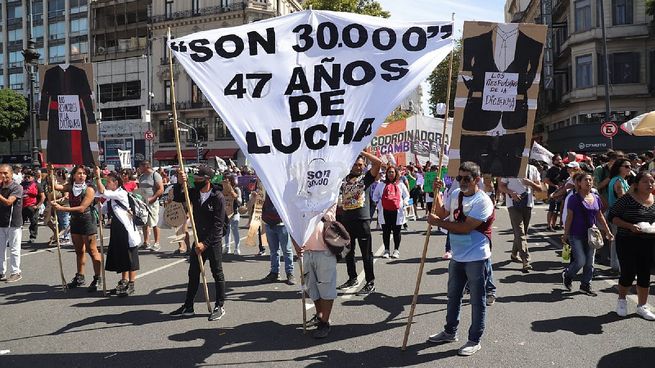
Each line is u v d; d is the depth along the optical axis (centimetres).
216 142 4853
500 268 889
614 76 3103
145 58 5088
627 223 579
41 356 503
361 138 559
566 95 3403
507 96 571
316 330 551
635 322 581
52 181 773
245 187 1738
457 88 571
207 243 612
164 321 612
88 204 752
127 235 729
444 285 773
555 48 3719
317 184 554
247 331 571
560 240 1218
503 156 573
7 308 676
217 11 4759
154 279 846
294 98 568
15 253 850
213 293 752
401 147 2014
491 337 536
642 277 592
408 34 575
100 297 731
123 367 472
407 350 504
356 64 570
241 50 573
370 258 737
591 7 3144
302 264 557
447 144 1973
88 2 5519
